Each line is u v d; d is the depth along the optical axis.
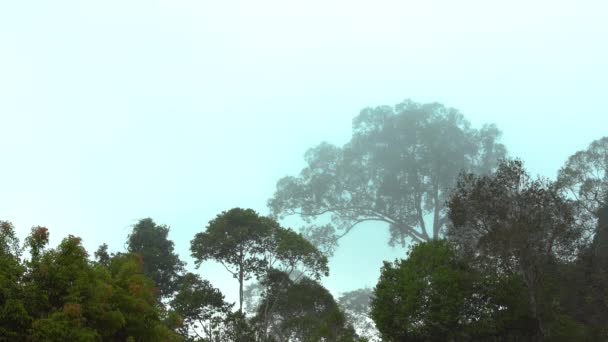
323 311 42.78
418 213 98.75
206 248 42.75
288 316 43.00
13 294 19.08
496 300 33.28
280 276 43.25
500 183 35.47
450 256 35.38
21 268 19.72
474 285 33.66
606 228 46.06
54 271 20.11
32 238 20.91
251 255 43.56
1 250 20.19
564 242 35.12
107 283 22.16
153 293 25.17
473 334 32.62
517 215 34.31
